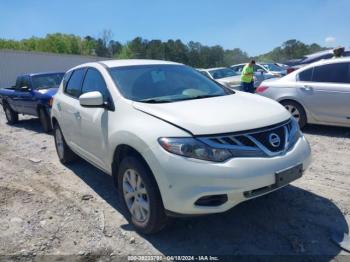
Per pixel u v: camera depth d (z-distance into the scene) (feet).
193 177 10.25
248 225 12.45
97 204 14.98
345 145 21.86
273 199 14.23
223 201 10.42
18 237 12.57
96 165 15.47
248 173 10.33
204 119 11.03
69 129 17.76
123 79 14.58
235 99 13.62
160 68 15.89
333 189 15.07
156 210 11.27
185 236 12.02
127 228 12.80
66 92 19.08
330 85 24.30
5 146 27.14
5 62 95.45
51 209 14.70
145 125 11.55
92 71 16.61
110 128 13.23
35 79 34.40
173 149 10.55
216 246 11.38
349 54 41.34
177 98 13.61
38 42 312.71
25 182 18.11
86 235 12.50
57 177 18.62
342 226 12.03
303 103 25.43
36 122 39.45
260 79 50.42
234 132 10.73
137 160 11.75
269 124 11.34
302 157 11.73
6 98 38.14
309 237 11.51
